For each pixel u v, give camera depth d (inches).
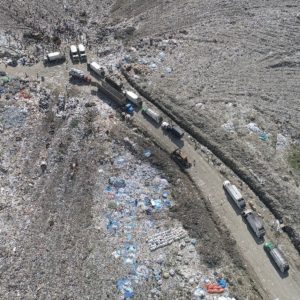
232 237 2415.1
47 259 2327.8
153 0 3964.1
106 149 2819.9
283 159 2778.1
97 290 2215.8
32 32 3592.5
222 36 3597.4
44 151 2802.7
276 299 2191.2
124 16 3823.8
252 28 3668.8
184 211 2532.0
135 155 2795.3
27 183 2652.6
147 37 3595.0
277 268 2297.0
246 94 3152.1
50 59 3334.2
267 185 2618.1
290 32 3619.6
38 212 2522.1
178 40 3567.9
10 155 2780.5
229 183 2618.1
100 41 3565.5
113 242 2397.9
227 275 2269.9
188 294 2201.0
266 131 2925.7
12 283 2239.2
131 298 2191.2
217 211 2529.5
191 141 2878.9
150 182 2672.2
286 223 2461.9
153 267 2299.5
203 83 3216.0
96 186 2642.7
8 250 2359.7
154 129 2935.5
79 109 3036.4
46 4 3863.2
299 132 2930.6
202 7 3880.4
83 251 2357.3
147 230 2449.6
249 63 3376.0
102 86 3120.1
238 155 2770.7
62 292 2210.9
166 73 3284.9
